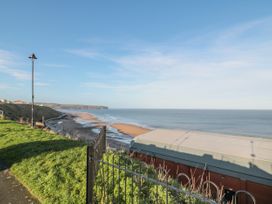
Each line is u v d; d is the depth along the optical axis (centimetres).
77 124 6769
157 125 8106
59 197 543
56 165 739
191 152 1035
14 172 734
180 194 493
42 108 10012
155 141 1195
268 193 792
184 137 1214
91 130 5178
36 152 902
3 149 994
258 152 904
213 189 914
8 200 552
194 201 476
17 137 1223
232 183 877
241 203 841
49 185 599
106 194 500
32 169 728
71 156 832
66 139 1207
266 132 6353
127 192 517
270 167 812
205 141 1116
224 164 917
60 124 6450
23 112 7119
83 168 697
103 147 811
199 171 977
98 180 559
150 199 486
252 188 829
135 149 1252
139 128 6156
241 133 6094
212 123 9419
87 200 467
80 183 600
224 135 1191
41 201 542
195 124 8850
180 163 1048
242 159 881
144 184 546
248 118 13388
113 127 6188
